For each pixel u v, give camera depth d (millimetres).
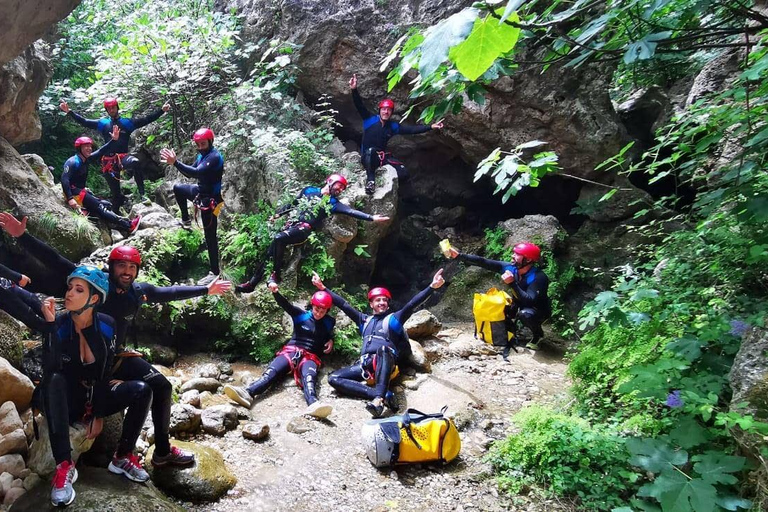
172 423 3730
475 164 7660
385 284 7543
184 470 3256
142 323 5043
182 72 6703
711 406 3025
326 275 5887
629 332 4316
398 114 7578
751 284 3828
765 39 2797
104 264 4934
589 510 3314
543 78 6699
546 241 6711
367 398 4621
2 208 5031
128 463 3000
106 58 7512
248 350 5383
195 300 5223
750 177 3062
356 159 6848
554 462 3639
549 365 5578
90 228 5441
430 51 1292
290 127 6898
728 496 2779
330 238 6020
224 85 7508
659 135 5926
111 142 6219
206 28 6934
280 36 7496
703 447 3172
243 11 7922
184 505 3150
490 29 1279
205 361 5211
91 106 7301
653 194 7102
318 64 7422
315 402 4328
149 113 7590
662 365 3334
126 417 2951
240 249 5883
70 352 2791
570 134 6762
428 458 3717
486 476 3678
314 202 5715
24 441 2992
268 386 4691
